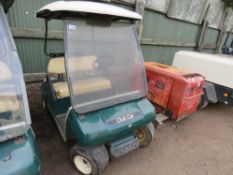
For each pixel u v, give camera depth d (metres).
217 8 8.03
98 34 1.87
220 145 2.96
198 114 3.98
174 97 2.95
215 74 3.80
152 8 5.24
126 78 2.09
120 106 1.97
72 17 1.68
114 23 1.97
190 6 6.50
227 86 3.65
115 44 2.01
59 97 2.34
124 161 2.37
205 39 8.34
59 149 2.39
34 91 3.77
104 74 1.95
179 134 3.13
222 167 2.49
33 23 3.63
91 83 1.84
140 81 2.18
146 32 5.54
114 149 1.97
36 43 3.79
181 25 6.68
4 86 1.38
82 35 1.76
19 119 1.38
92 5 1.73
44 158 2.23
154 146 2.74
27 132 1.45
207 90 3.71
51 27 3.85
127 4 4.58
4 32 1.41
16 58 1.42
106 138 1.77
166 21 6.00
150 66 3.32
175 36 6.68
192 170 2.38
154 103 3.28
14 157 1.27
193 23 7.13
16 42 3.55
